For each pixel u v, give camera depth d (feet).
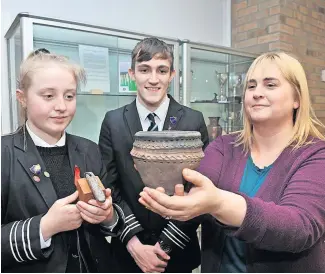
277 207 2.01
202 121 4.15
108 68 6.43
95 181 2.27
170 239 3.26
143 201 1.85
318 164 2.34
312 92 9.58
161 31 7.77
